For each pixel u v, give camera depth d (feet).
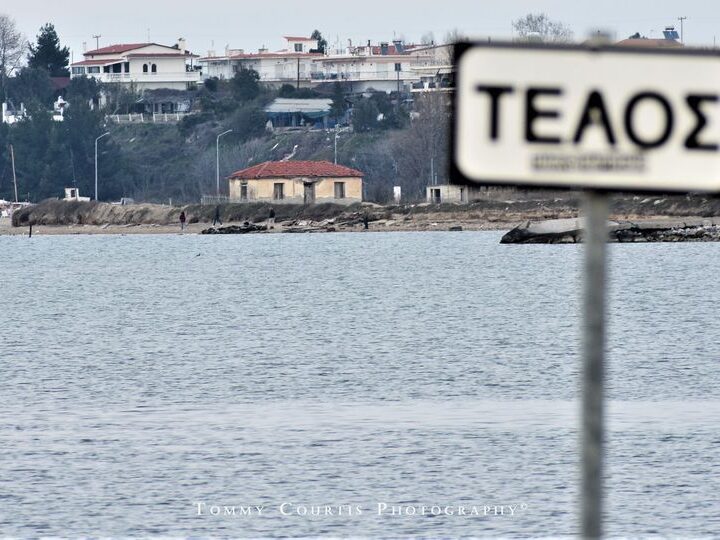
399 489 316.40
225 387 492.54
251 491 314.55
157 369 554.05
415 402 449.89
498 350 616.80
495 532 279.49
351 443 371.56
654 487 313.32
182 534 280.51
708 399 446.19
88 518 290.97
